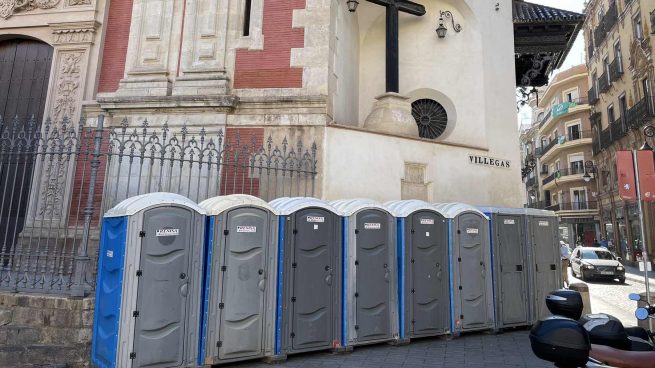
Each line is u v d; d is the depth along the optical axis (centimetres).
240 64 973
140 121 959
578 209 3944
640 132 2434
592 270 1945
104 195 700
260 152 799
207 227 536
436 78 1191
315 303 585
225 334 524
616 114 2806
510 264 749
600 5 3061
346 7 1097
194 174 912
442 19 1204
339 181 879
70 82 1064
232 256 538
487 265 728
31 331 550
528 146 5450
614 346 346
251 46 976
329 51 949
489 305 718
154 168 929
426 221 679
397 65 1077
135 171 932
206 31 994
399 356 588
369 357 582
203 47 988
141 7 1048
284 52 960
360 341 609
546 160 4612
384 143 938
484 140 1112
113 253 501
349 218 624
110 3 1102
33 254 689
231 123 935
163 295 493
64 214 962
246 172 902
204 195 899
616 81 2761
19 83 1138
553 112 4156
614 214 2980
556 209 4203
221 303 525
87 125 1002
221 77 955
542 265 783
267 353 547
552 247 805
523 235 776
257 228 557
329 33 955
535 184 5078
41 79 1126
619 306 1225
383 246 645
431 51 1202
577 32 1342
